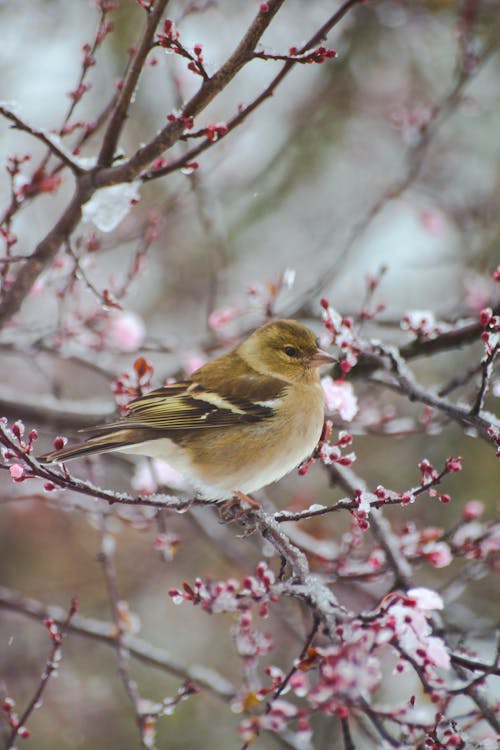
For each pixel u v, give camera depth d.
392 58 18.03
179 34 7.22
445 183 17.05
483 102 17.44
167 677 13.95
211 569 15.42
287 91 17.98
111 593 10.09
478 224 16.19
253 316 12.85
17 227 15.38
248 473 9.05
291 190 18.19
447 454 15.52
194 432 8.88
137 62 7.46
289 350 9.41
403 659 6.07
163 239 17.62
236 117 7.52
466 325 9.59
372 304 15.25
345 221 17.53
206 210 12.79
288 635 13.58
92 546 15.52
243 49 7.04
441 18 16.38
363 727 8.32
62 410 11.57
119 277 16.75
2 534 15.38
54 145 7.94
